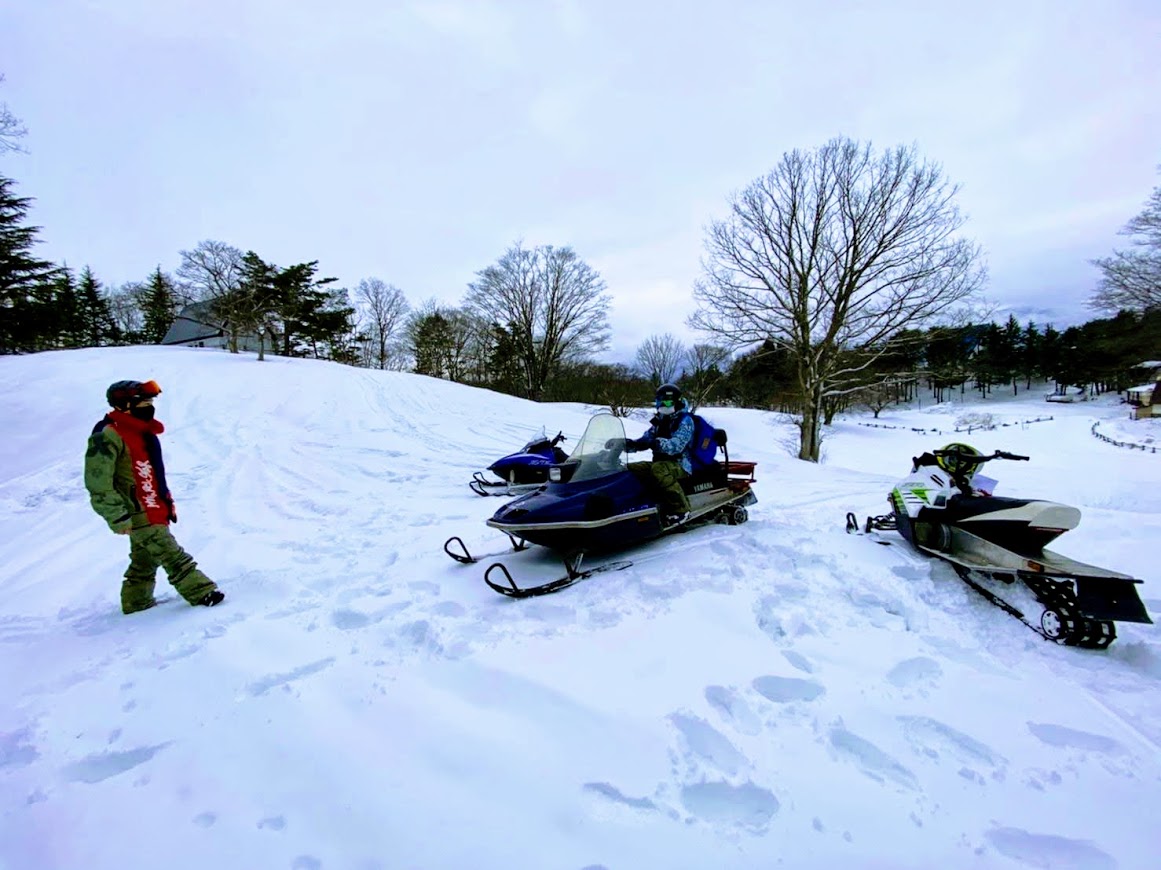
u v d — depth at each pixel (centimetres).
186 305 3984
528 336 4312
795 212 2028
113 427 366
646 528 432
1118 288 2177
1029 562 324
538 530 380
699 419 525
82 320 4719
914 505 421
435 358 5450
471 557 451
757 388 3925
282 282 4103
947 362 2731
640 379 4428
